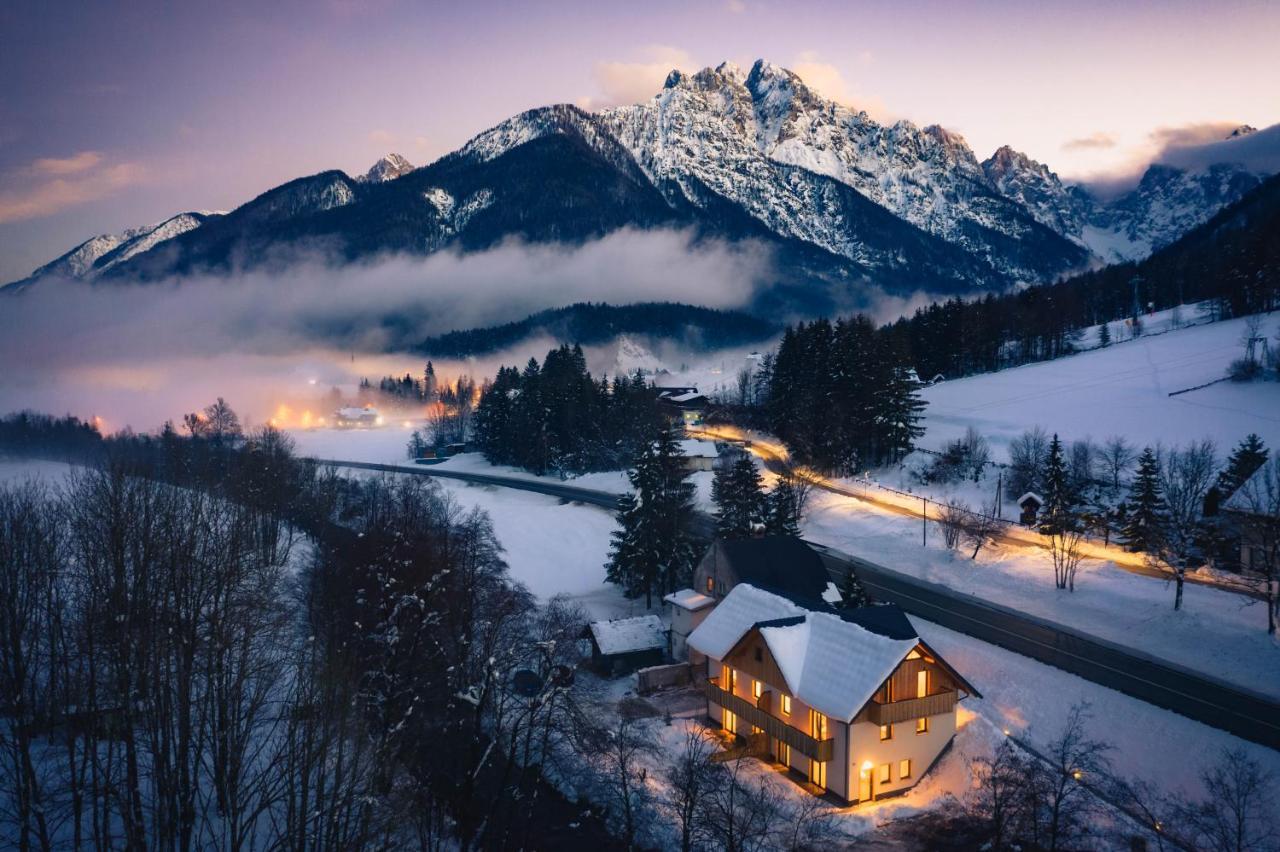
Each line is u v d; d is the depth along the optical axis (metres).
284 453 118.50
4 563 41.38
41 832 30.88
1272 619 64.75
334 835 34.56
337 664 41.41
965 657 66.12
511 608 62.00
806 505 114.25
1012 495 110.94
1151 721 54.53
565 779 51.72
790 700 52.84
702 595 72.06
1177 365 156.50
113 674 39.16
